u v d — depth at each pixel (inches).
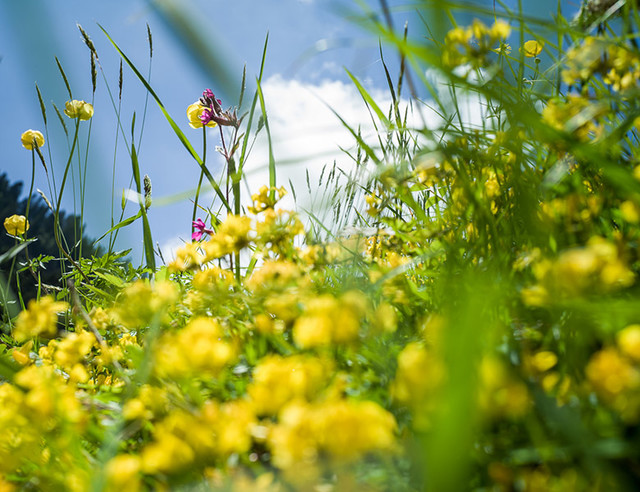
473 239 33.0
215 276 39.2
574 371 20.8
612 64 31.4
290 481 16.8
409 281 32.7
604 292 19.8
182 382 22.8
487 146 31.8
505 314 24.9
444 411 13.6
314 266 38.7
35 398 21.2
